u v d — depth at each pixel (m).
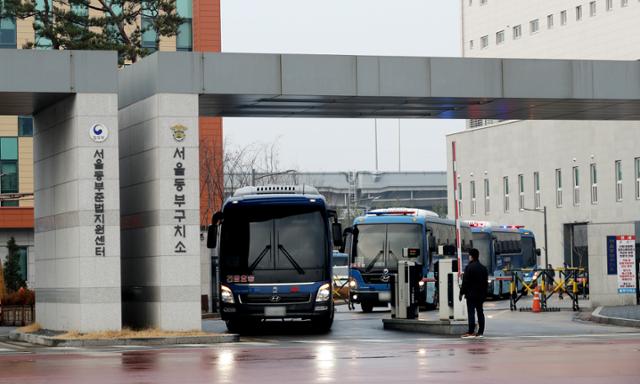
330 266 59.84
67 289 56.59
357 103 61.88
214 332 59.72
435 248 88.56
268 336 57.38
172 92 56.25
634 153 157.88
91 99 54.72
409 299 62.16
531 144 181.12
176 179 56.00
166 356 43.25
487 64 61.00
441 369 35.53
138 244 59.25
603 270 81.25
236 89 57.16
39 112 61.78
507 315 77.06
